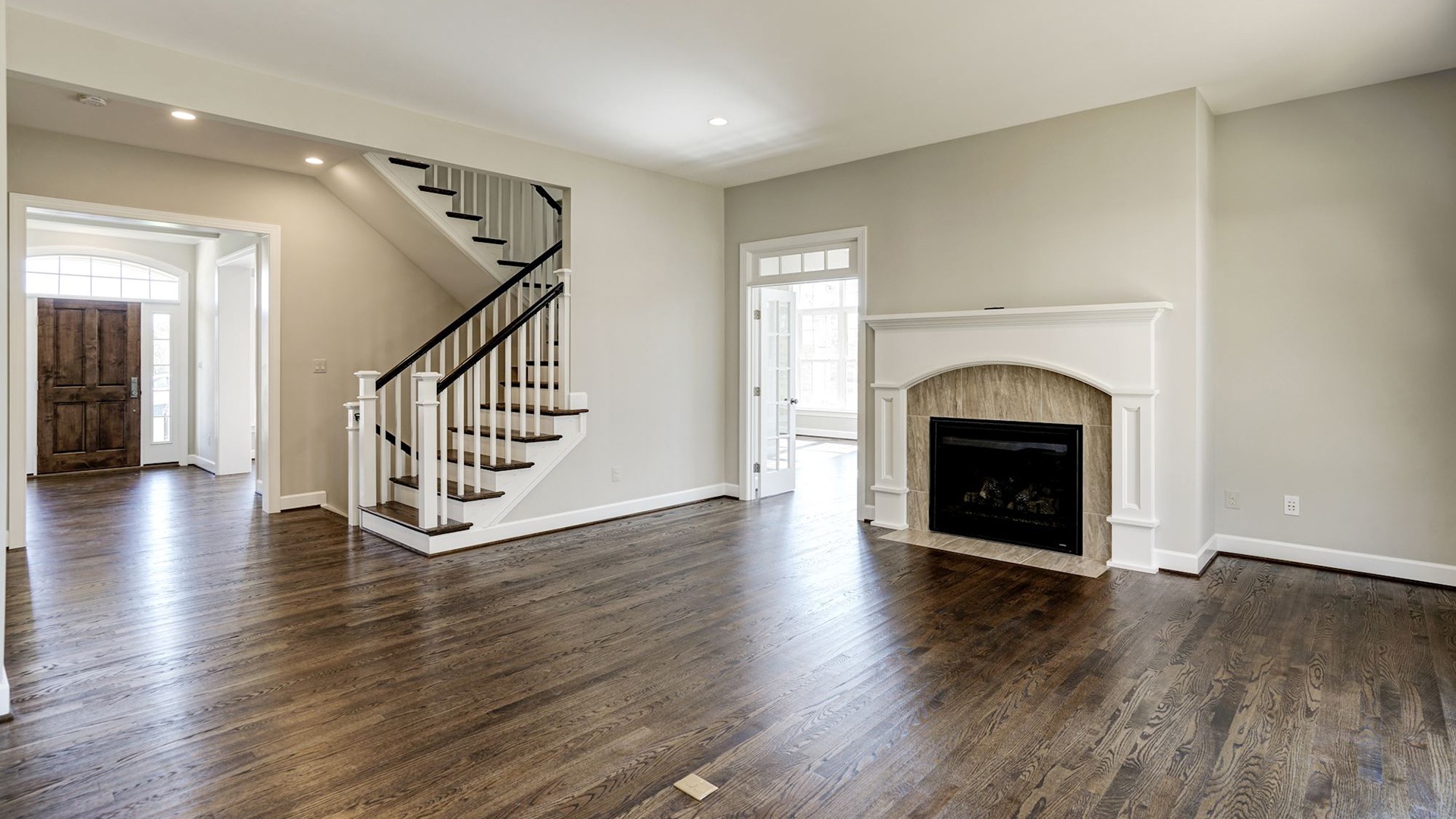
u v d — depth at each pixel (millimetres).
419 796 2061
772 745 2350
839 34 3422
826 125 4691
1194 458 4117
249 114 3811
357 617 3502
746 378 6344
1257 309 4379
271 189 5742
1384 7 3146
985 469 4957
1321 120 4160
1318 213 4184
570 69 3814
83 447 7895
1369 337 4070
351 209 6176
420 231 5820
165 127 4688
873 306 5434
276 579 4098
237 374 7738
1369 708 2582
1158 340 4203
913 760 2260
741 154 5332
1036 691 2723
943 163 5031
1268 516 4402
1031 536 4730
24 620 3438
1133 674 2857
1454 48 3566
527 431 5473
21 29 3180
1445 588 3895
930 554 4625
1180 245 4121
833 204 5629
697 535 5148
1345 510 4168
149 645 3148
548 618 3492
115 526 5363
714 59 3697
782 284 6062
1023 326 4574
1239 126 4406
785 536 5094
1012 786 2119
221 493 6707
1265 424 4383
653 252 5824
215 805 2014
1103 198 4371
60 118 4496
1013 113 4469
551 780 2143
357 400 5504
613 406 5605
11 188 4609
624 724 2480
